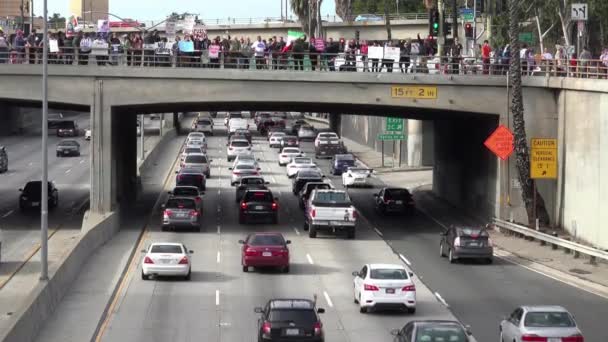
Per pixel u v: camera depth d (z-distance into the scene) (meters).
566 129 64.75
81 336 35.91
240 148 118.00
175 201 66.56
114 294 44.94
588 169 60.47
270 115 164.75
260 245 51.56
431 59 70.06
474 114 68.56
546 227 64.75
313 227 63.94
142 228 67.25
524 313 32.22
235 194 88.25
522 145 64.62
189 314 41.41
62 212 75.88
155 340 36.47
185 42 66.38
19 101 67.50
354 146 139.00
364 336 37.59
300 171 91.38
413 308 41.72
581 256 56.38
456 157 81.75
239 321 40.16
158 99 65.50
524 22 113.56
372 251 59.59
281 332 33.16
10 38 71.19
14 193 87.50
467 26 76.06
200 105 69.69
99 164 65.56
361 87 66.19
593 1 100.25
